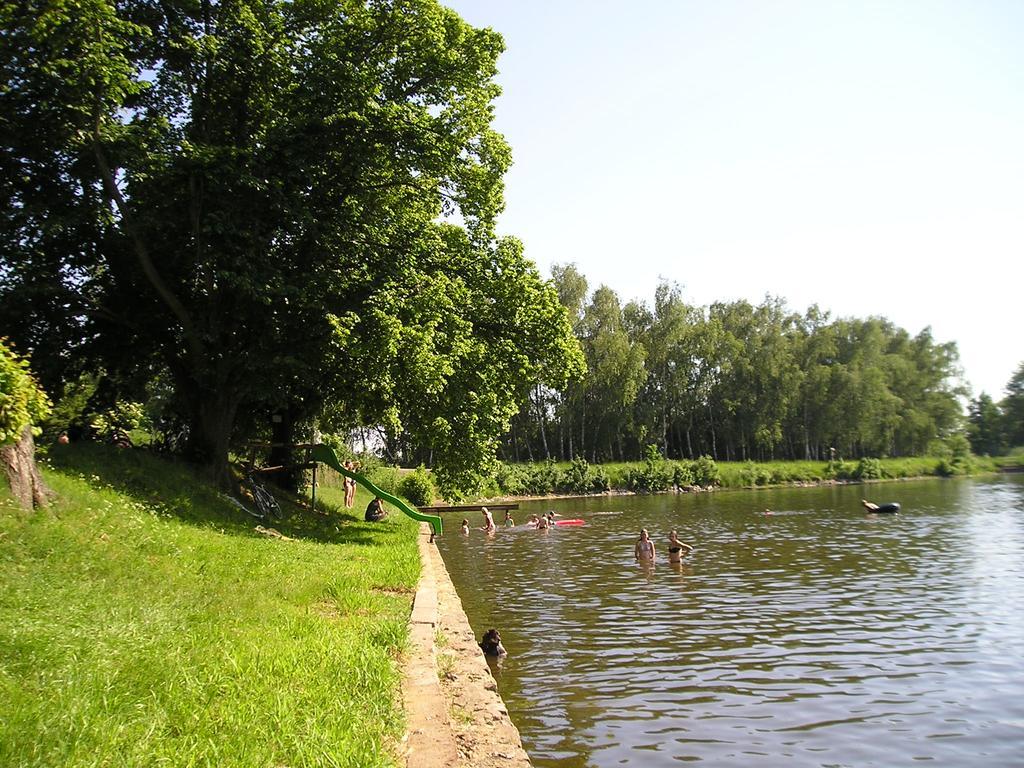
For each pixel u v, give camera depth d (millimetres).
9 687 5410
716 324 89000
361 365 18672
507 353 22766
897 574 21000
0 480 10445
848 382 96375
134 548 10977
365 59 19953
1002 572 20953
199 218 18344
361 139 18906
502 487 64625
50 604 7641
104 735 4836
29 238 17828
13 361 10375
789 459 102625
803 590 18734
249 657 7055
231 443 24109
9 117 16578
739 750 8430
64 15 14602
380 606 10945
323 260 19766
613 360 76562
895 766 8016
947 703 10055
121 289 20422
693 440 98750
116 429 20531
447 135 19734
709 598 17797
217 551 12625
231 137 20016
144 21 18516
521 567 23469
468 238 22766
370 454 51750
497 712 7383
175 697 5793
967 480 84562
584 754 8289
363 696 6379
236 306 18969
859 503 49969
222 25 18625
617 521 39844
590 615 15969
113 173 18078
